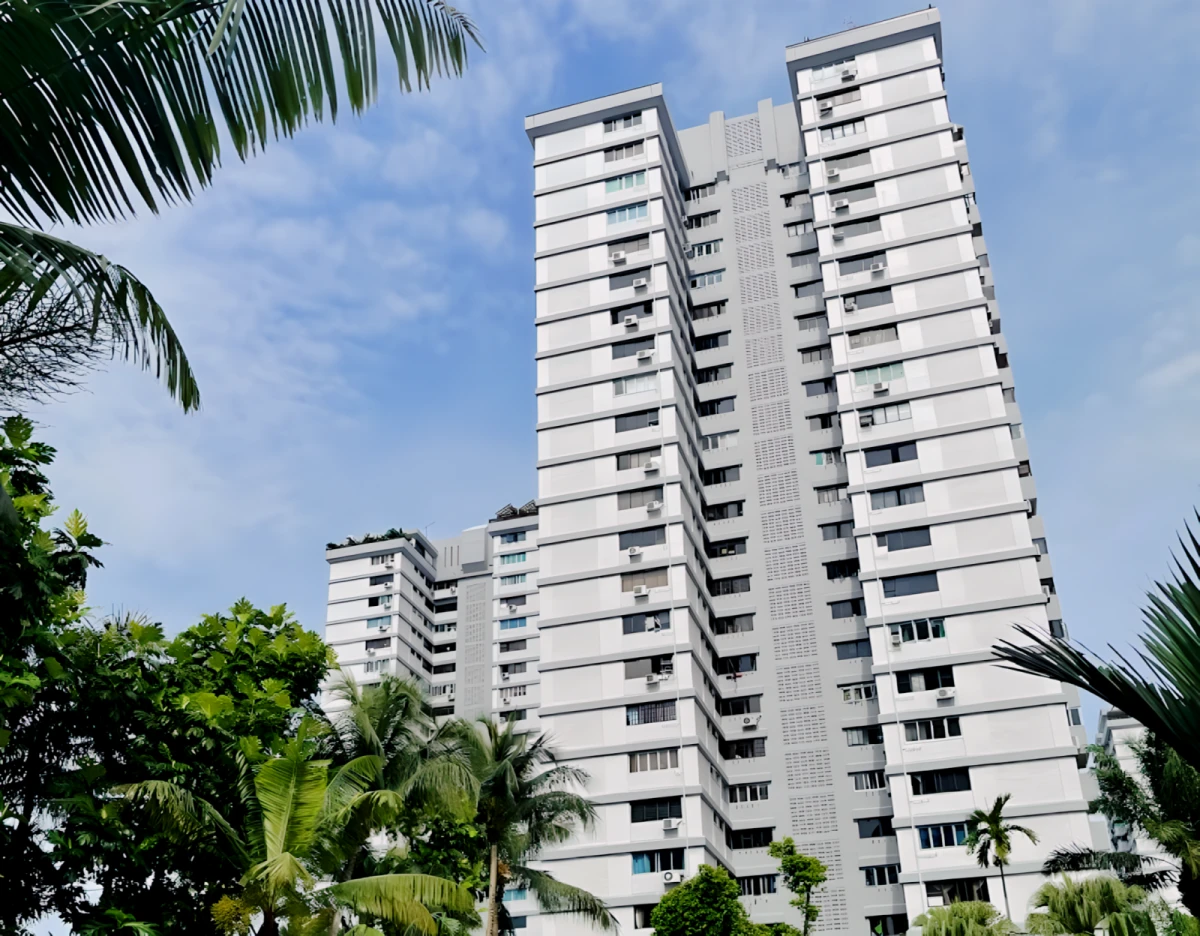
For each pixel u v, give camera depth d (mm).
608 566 60531
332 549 109688
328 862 20375
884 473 59062
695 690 56594
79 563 20859
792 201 72125
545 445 64750
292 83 6527
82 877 21922
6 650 15508
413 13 6906
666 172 70938
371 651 104688
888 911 53750
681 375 65750
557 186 71188
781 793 58281
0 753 21094
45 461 19828
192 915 23234
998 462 57250
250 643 28703
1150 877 37750
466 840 37844
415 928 24953
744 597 63312
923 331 61250
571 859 54281
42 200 5922
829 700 59344
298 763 19750
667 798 54312
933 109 66000
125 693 22484
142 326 6348
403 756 28047
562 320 67438
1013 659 6184
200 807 20297
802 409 66250
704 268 72438
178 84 6195
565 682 58656
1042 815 50188
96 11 5762
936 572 56219
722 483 66625
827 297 63750
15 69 5688
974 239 72062
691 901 45250
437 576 113938
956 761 52312
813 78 69250
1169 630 5656
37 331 6391
